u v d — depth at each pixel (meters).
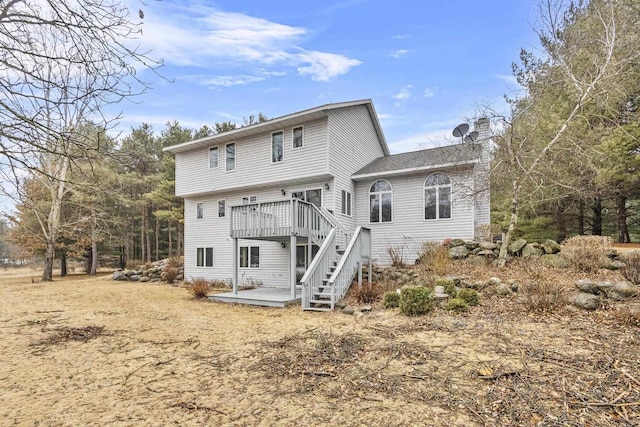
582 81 10.05
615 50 9.79
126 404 3.79
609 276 7.61
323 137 12.95
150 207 29.81
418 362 4.61
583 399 3.40
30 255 24.73
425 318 6.71
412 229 13.27
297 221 10.71
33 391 4.18
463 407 3.44
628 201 15.65
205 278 16.66
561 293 6.67
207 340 6.32
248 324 7.62
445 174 12.67
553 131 10.95
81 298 11.88
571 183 10.66
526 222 15.73
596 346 4.61
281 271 14.55
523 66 15.40
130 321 8.05
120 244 28.98
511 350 4.73
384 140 17.77
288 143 13.80
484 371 4.17
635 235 17.41
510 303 6.95
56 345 6.11
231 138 15.31
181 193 17.12
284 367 4.76
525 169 10.09
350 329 6.52
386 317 7.17
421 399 3.65
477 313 6.64
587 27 11.63
